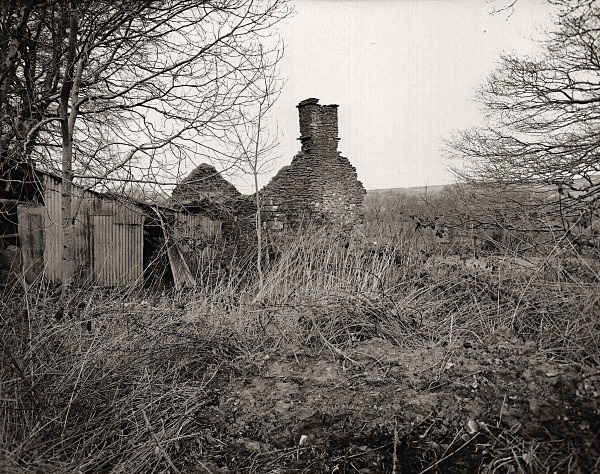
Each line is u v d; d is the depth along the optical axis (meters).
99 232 13.59
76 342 4.73
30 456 3.40
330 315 5.56
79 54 8.20
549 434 3.19
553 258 5.34
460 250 7.29
